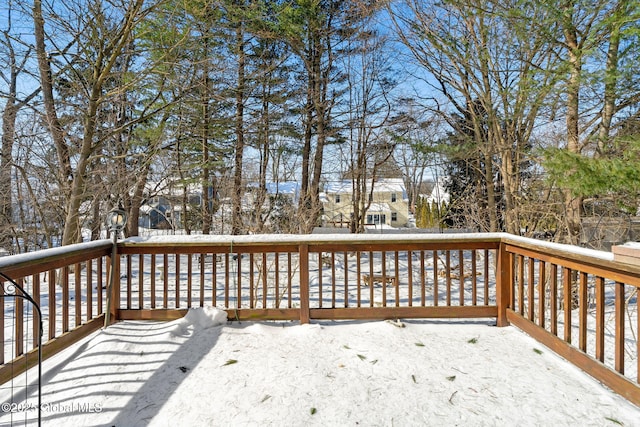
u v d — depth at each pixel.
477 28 6.88
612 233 5.86
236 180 9.60
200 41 7.70
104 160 8.41
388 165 12.93
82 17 6.11
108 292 3.38
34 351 2.47
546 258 2.93
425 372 2.56
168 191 10.54
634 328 4.46
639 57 4.71
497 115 6.79
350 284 6.58
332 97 12.54
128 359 2.73
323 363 2.68
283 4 10.55
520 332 3.27
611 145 5.11
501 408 2.14
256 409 2.14
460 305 3.57
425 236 3.54
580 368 2.53
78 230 6.55
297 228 7.90
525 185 6.88
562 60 5.47
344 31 11.45
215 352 2.86
